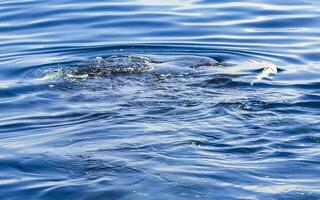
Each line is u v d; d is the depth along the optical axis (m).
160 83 13.19
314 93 12.71
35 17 18.23
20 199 9.14
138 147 10.33
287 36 16.84
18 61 15.26
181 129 10.98
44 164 10.02
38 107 12.45
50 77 13.88
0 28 17.50
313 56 15.47
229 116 11.49
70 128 11.38
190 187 9.06
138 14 18.34
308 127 11.03
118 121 11.43
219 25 17.58
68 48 16.05
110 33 17.03
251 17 18.12
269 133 10.84
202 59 14.76
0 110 12.45
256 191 9.01
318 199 8.83
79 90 13.05
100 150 10.28
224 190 9.02
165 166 9.66
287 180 9.35
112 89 12.96
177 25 17.55
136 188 9.04
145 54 15.51
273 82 13.44
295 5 19.06
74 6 19.00
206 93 12.62
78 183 9.29
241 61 15.00
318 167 9.75
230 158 10.01
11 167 10.05
